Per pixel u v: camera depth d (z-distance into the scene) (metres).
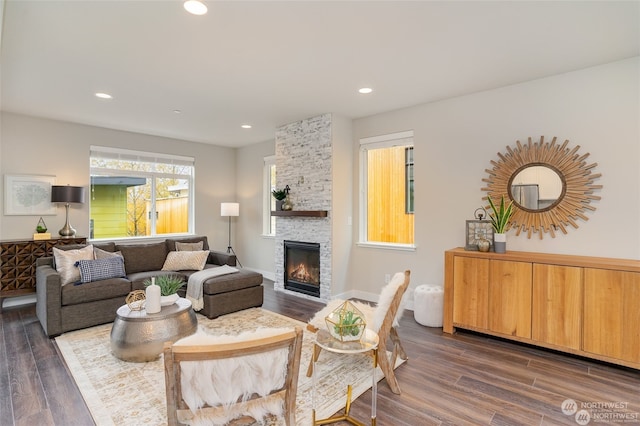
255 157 6.50
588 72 3.09
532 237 3.39
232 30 2.45
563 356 2.91
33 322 3.72
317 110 4.40
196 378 1.29
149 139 5.73
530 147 3.39
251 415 1.40
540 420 2.03
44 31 2.45
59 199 4.49
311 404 2.20
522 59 2.91
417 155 4.20
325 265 4.59
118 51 2.77
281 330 1.44
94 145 5.14
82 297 3.45
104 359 2.81
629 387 2.40
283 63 3.00
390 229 4.67
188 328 2.91
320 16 2.27
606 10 2.18
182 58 2.90
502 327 3.13
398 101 4.04
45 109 4.30
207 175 6.51
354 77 3.31
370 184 4.86
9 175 4.41
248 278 4.25
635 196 2.88
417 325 3.70
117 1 2.09
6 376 2.52
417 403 2.21
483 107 3.70
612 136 2.98
